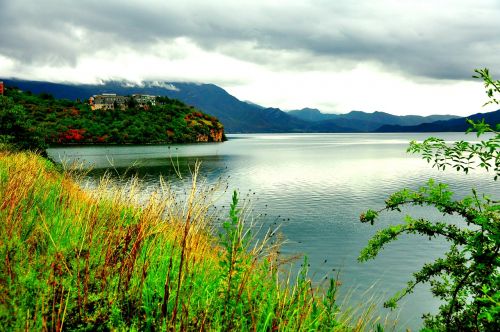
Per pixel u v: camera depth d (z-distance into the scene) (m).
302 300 3.84
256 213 34.00
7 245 3.05
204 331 2.84
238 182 57.91
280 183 57.47
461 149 3.92
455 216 32.34
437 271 4.31
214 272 3.96
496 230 3.56
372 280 19.69
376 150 151.75
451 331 3.79
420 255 24.03
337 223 32.62
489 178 58.94
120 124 182.75
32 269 2.86
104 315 2.72
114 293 2.94
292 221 32.88
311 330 3.25
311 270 20.48
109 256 3.36
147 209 4.29
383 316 12.29
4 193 4.83
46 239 3.91
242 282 3.25
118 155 106.69
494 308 2.86
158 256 3.81
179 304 3.07
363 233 29.27
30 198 5.25
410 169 77.31
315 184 56.53
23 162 7.93
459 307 3.99
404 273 20.91
